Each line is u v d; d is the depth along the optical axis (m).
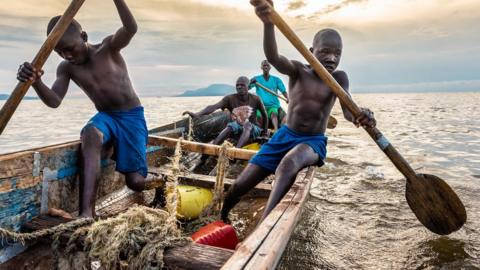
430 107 36.19
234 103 5.72
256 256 1.24
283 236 1.45
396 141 9.09
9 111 2.02
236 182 2.71
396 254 2.79
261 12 2.30
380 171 5.47
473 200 4.03
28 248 2.06
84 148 2.38
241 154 3.03
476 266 2.59
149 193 3.34
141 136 2.78
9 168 1.94
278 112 7.30
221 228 2.03
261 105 5.80
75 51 2.52
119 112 2.71
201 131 6.15
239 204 3.22
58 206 2.35
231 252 1.53
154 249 1.51
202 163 4.79
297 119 2.73
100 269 1.75
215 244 1.94
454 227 2.62
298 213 1.77
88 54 2.64
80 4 2.10
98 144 2.41
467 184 4.71
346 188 4.50
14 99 2.02
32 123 16.52
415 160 6.44
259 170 2.69
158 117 17.83
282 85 7.50
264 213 2.16
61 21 2.07
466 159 6.51
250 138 4.92
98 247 1.65
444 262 2.66
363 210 3.71
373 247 2.90
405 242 2.99
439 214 2.65
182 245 1.58
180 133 5.21
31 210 2.10
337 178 5.02
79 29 2.56
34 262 2.00
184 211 2.79
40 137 11.03
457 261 2.67
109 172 2.93
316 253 2.79
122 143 2.66
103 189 2.87
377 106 40.25
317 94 2.69
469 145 8.30
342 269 2.57
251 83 7.03
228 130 4.98
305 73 2.77
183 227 2.78
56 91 2.60
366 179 4.94
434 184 2.60
